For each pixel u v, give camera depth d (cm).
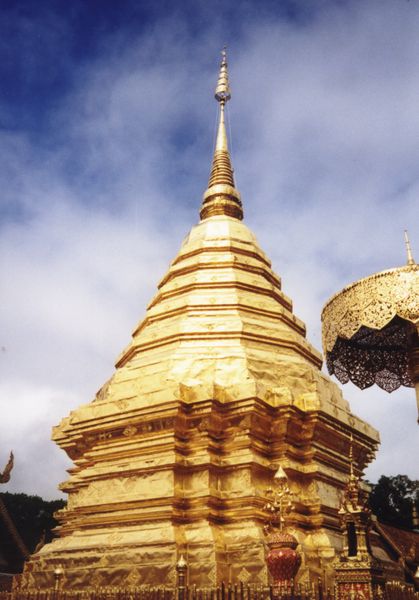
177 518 1544
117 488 1659
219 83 2969
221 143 2758
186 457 1638
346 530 1128
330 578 1488
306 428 1689
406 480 4584
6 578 3391
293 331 2084
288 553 1188
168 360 1839
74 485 1769
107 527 1625
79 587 1524
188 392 1673
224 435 1661
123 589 1356
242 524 1520
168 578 1423
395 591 1096
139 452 1681
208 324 1956
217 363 1802
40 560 1653
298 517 1566
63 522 1936
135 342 2061
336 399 1978
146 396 1694
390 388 1547
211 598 1163
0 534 3600
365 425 1886
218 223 2402
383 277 1273
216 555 1445
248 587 1117
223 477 1614
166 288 2200
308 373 1897
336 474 1730
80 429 1798
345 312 1315
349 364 1540
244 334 1925
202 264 2208
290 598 1070
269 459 1661
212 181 2653
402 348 1548
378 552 1844
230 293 2083
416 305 1227
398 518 4488
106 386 2102
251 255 2317
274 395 1684
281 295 2241
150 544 1492
